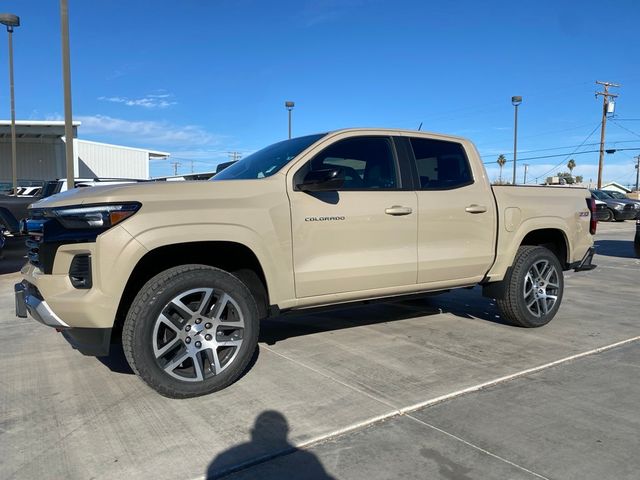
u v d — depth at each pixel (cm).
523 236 552
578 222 599
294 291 420
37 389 396
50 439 318
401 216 468
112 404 368
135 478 277
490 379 414
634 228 2325
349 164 457
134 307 358
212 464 290
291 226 414
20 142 4334
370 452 303
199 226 373
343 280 440
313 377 417
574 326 581
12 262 1106
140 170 4841
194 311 375
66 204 357
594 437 321
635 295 773
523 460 295
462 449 306
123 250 349
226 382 387
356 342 514
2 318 622
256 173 449
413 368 439
